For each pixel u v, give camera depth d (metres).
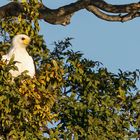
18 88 16.36
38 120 16.52
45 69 17.20
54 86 17.23
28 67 17.92
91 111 17.55
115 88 18.45
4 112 16.28
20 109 16.20
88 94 17.67
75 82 17.95
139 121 18.05
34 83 16.55
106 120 17.61
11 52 18.16
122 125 17.95
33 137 16.45
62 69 17.30
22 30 18.73
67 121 17.44
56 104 17.33
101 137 17.39
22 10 18.92
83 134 17.28
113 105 17.89
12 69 16.52
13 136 16.25
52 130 17.12
